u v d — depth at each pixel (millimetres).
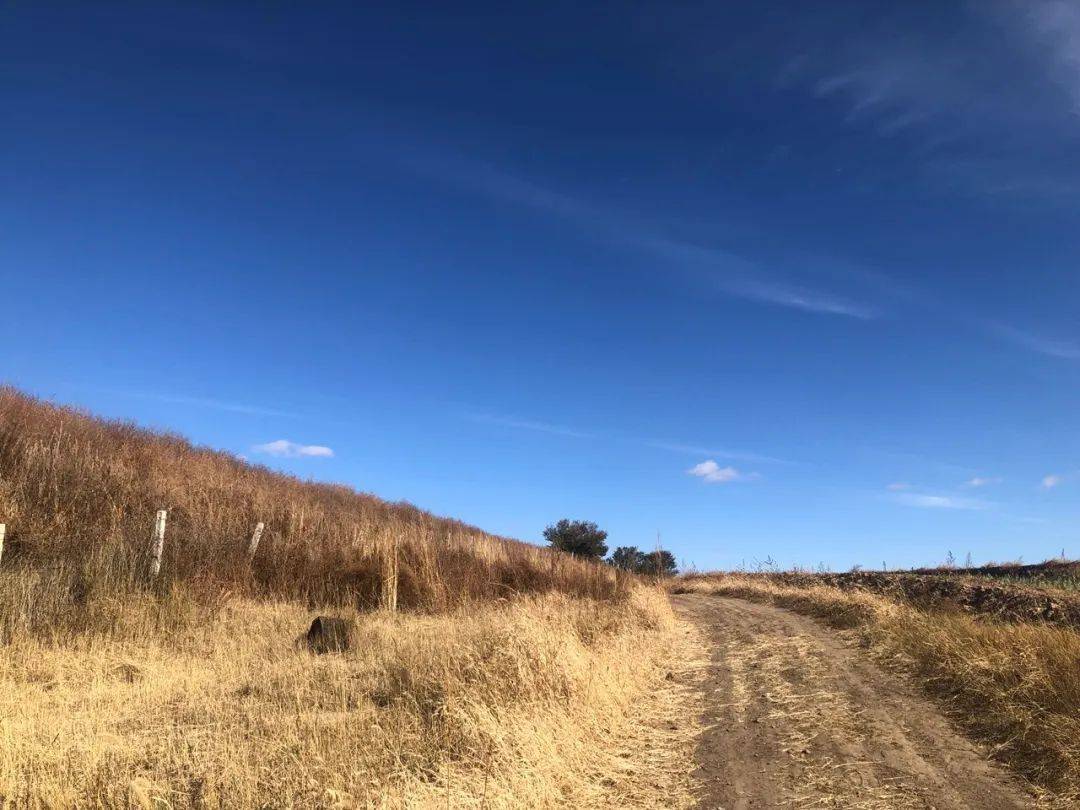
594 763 6273
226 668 8805
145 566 12125
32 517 13312
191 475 20219
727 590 28516
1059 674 7539
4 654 8375
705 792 5738
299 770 5133
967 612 13281
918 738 7125
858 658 11180
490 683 6930
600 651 9859
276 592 14344
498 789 4969
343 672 8445
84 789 4691
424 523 29906
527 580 19328
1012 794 5656
